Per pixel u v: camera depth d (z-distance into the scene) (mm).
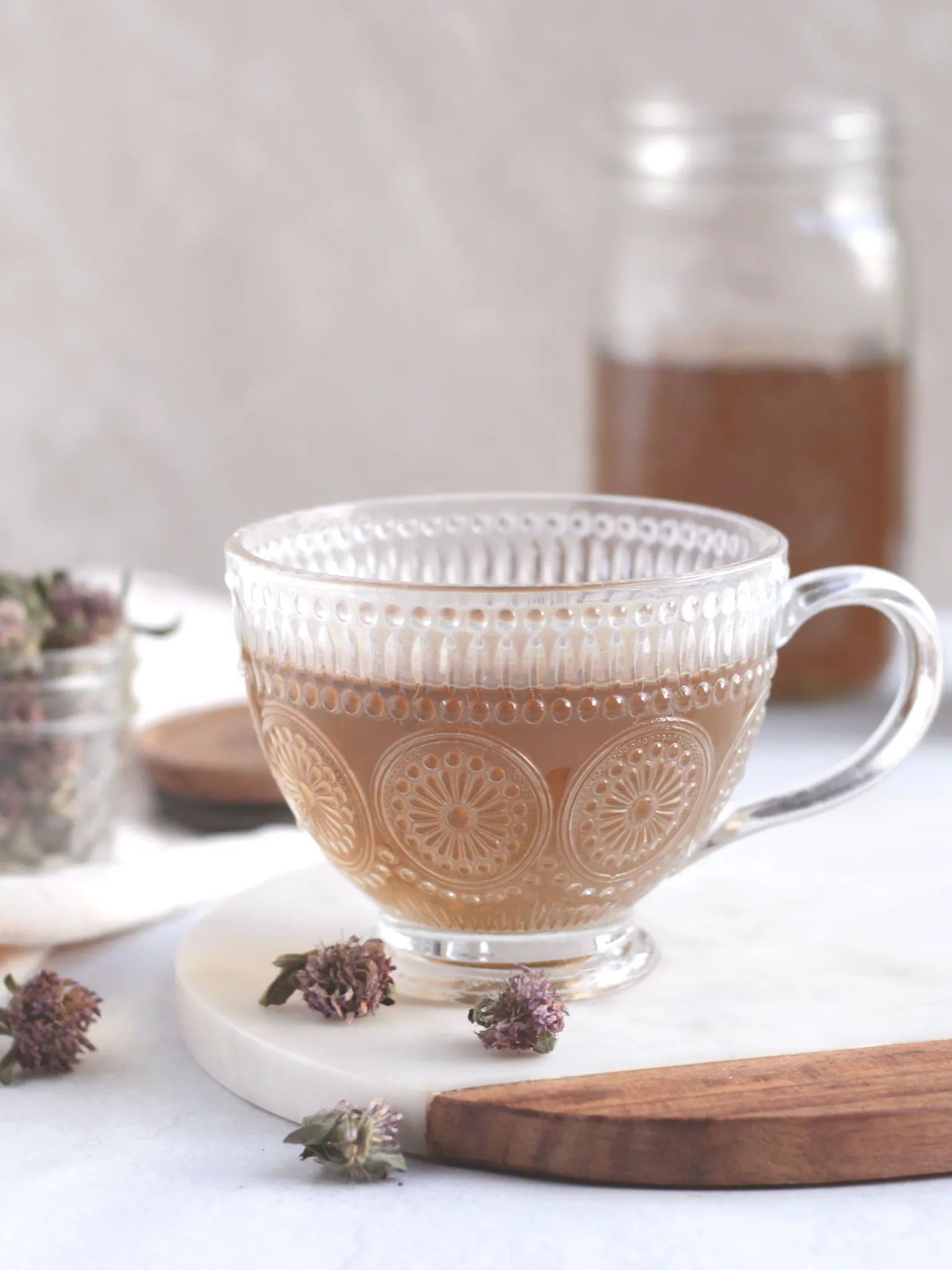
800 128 698
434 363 960
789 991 472
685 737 453
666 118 708
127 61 932
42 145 942
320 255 951
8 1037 485
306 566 506
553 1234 406
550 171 931
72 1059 469
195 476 980
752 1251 401
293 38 927
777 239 698
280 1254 402
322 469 977
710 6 899
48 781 599
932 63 895
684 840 467
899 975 480
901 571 731
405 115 933
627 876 461
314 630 449
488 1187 424
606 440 734
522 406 960
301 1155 433
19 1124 449
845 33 894
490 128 930
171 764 624
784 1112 420
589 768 445
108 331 963
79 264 955
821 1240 405
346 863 468
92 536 988
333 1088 439
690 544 510
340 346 961
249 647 469
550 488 967
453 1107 427
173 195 947
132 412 974
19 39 929
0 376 966
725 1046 447
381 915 493
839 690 712
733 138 698
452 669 440
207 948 498
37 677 595
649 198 714
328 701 449
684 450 707
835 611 699
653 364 709
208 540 989
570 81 919
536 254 941
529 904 459
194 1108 455
